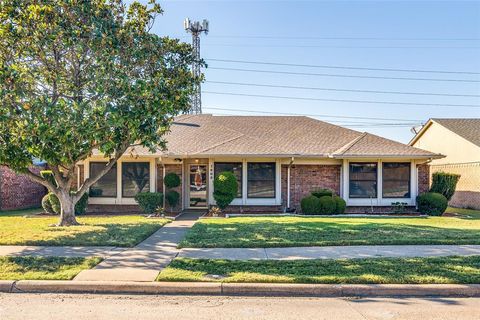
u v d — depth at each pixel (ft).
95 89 35.45
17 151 36.42
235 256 28.04
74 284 21.76
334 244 32.12
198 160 63.31
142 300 20.39
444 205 56.54
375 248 30.94
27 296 20.99
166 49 40.60
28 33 36.09
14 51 37.04
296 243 31.96
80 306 19.33
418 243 32.58
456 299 20.80
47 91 38.24
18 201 65.57
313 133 68.13
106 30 36.04
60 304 19.63
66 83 37.86
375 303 20.07
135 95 34.73
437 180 60.49
